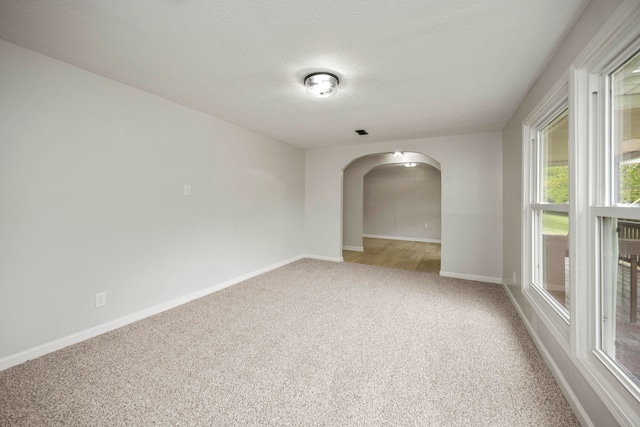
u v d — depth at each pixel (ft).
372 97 8.58
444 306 9.62
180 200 9.64
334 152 16.70
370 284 12.14
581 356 4.66
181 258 9.73
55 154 6.51
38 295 6.31
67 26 5.18
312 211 17.46
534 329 7.21
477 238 12.92
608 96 4.39
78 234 6.98
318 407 4.87
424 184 26.02
